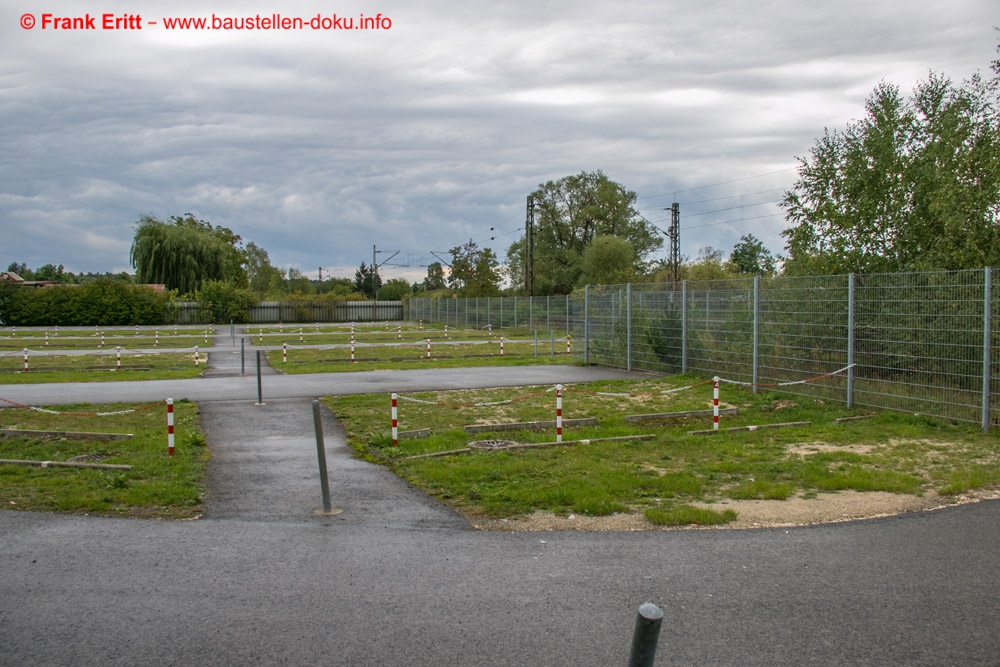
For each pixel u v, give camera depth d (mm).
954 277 12133
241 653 4609
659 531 6891
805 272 20094
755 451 10289
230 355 31234
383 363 25953
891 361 13312
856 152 19172
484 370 23281
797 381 15641
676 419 13352
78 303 61281
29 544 6664
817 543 6508
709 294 18844
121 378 21469
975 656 4512
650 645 2795
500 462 9664
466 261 85688
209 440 11852
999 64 16781
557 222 72250
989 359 11422
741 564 6023
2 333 48969
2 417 14047
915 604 5242
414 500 8125
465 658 4520
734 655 4527
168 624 5023
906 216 18094
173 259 70188
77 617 5137
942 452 10117
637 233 70688
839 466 9289
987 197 15711
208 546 6602
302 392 17797
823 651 4578
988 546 6391
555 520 7277
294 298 75625
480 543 6621
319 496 8352
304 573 5930
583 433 11836
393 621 5039
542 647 4652
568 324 37688
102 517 7508
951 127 17578
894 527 6914
